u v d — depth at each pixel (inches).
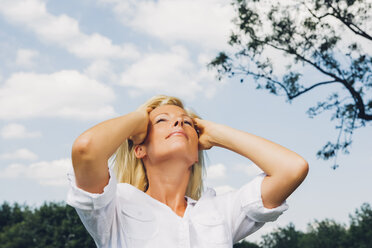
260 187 62.7
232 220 64.4
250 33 310.3
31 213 1469.0
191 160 63.2
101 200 52.5
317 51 301.9
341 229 1472.7
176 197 63.2
